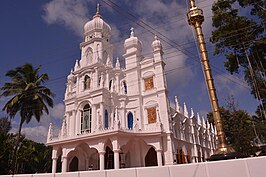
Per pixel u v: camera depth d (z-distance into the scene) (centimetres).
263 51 2820
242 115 4834
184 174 1407
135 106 3916
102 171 1641
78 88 4219
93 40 4403
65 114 4106
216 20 2809
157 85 3878
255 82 2908
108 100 3841
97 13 4803
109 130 3078
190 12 1956
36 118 3866
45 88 3978
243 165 1273
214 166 1341
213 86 1734
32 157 5216
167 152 3369
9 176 1944
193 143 4488
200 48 1859
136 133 3256
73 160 4003
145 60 4156
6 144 3828
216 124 1650
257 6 2744
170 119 3675
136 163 3456
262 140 4397
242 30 2706
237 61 2939
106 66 4191
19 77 4066
